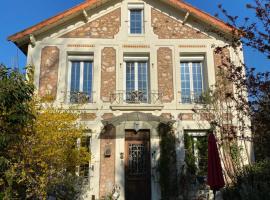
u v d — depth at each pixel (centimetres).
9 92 852
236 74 814
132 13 1493
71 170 1188
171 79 1391
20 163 963
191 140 1335
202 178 1281
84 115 1329
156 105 1348
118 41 1424
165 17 1466
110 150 1301
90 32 1430
